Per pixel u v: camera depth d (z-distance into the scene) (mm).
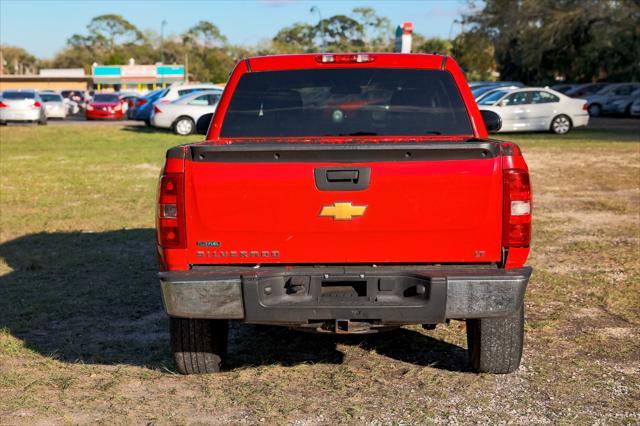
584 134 26500
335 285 4262
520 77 60500
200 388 4727
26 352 5441
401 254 4254
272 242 4262
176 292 4180
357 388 4703
